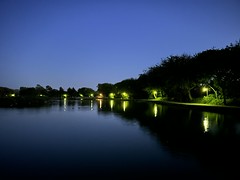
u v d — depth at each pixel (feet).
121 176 30.27
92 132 63.10
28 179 29.14
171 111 127.85
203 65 158.20
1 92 411.13
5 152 42.14
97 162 36.11
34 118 98.48
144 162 35.94
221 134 58.70
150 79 274.98
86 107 177.27
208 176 30.22
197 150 42.86
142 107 168.25
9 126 75.05
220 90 157.17
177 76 192.24
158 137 55.62
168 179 29.32
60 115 112.27
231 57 138.00
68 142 50.49
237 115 101.19
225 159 37.55
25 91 483.92
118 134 59.77
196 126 71.87
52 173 31.24
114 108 163.02
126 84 418.72
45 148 45.24
